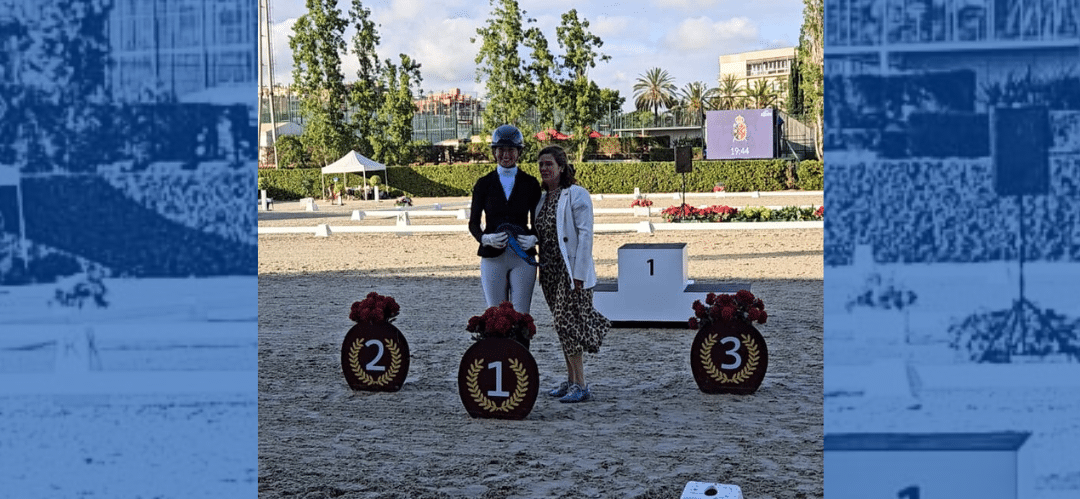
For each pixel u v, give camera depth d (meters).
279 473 4.65
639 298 9.16
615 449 4.98
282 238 21.84
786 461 4.70
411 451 5.03
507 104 49.66
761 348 6.20
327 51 48.22
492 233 5.79
